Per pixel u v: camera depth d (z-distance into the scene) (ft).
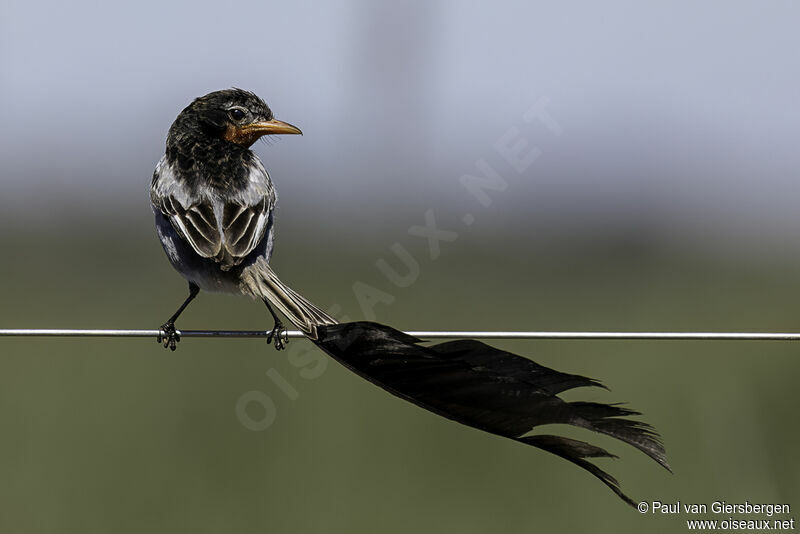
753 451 35.35
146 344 62.54
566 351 57.98
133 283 88.48
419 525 39.24
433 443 46.01
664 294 87.35
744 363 53.78
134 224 126.82
